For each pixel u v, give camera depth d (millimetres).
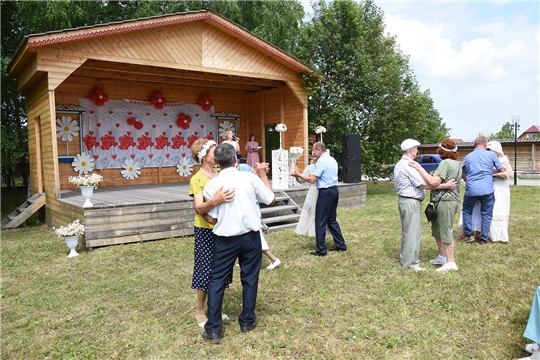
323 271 5125
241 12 16688
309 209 6355
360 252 5980
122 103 12523
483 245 6270
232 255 3326
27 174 15523
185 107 13867
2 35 14164
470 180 6297
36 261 6059
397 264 5328
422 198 5047
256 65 11273
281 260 5680
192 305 4168
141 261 5855
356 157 11148
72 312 4102
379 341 3309
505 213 6449
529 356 3010
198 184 3445
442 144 4934
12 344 3436
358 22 13961
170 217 7359
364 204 11234
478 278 4684
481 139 6348
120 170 12547
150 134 13125
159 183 13156
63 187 11531
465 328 3490
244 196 3260
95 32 8484
